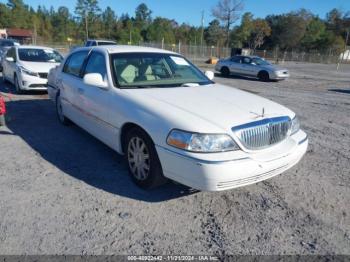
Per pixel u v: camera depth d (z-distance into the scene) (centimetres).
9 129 590
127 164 403
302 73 2641
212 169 303
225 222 321
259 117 342
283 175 432
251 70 1872
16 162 442
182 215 330
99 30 8744
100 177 406
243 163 313
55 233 292
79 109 507
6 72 1081
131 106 377
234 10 6031
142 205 345
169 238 293
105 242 283
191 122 320
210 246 285
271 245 289
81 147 509
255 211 342
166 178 362
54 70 644
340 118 802
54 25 9694
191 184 319
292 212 343
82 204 342
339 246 291
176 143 320
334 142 587
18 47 1042
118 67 443
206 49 5203
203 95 399
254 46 7075
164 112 342
